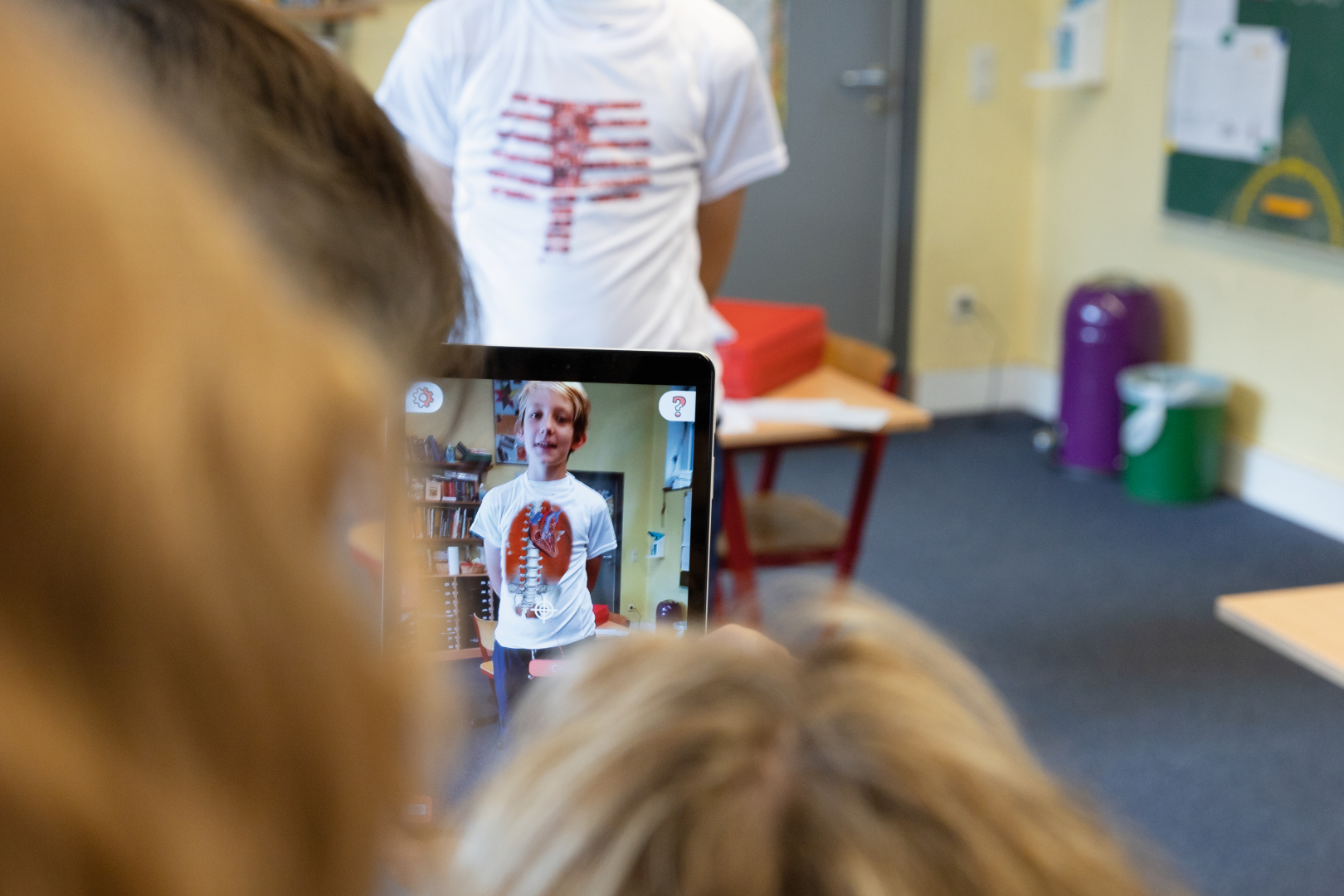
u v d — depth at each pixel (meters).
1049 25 5.01
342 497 0.20
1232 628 3.31
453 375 0.78
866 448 2.73
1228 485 4.33
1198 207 4.32
